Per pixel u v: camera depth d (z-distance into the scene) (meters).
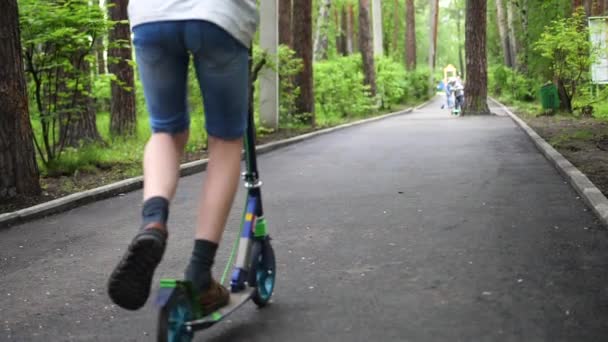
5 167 8.41
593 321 3.55
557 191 7.81
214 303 3.15
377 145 15.11
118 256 5.71
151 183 2.84
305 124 21.83
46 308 4.29
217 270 4.93
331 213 7.05
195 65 2.97
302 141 17.25
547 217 6.31
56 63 11.18
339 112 28.59
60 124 13.33
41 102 12.01
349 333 3.51
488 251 5.12
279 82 20.69
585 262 4.70
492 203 7.18
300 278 4.60
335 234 6.01
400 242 5.57
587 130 15.54
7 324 4.00
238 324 3.69
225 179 3.11
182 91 3.01
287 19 23.48
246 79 3.06
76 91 11.99
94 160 11.98
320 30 34.88
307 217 6.88
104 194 9.10
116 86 16.83
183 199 8.55
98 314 4.10
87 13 10.65
